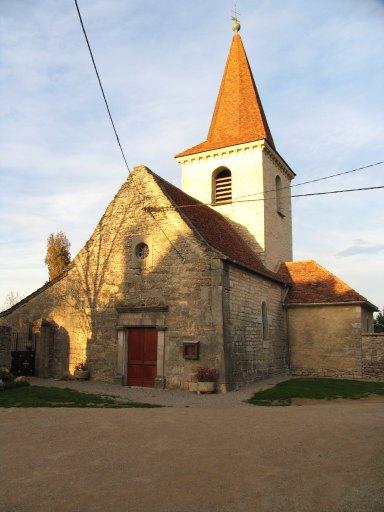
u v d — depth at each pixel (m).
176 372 15.09
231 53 26.30
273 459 6.65
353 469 6.22
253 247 21.91
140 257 16.81
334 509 4.94
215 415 10.04
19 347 18.86
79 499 5.19
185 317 15.30
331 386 15.68
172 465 6.36
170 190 18.17
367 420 9.52
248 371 16.28
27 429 8.48
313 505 5.03
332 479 5.83
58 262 31.81
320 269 22.12
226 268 15.43
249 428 8.66
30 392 12.92
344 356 19.55
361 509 4.94
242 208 22.48
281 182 25.27
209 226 18.42
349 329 19.66
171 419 9.48
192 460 6.58
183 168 24.23
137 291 16.44
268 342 18.53
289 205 26.16
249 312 16.97
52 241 32.28
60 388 14.25
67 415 9.83
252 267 17.28
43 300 18.69
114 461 6.54
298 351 20.45
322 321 20.23
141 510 4.90
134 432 8.26
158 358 15.45
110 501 5.13
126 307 16.36
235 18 26.94
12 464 6.44
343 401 12.94
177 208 16.28
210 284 15.09
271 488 5.51
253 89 25.14
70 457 6.74
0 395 12.44
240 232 22.28
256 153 22.62
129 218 17.16
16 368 17.78
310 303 20.36
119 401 12.14
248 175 22.62
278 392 14.09
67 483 5.69
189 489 5.47
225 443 7.53
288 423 9.16
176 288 15.66
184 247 15.79
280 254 23.97
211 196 23.33
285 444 7.48
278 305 20.28
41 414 9.95
